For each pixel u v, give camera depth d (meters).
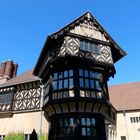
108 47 17.42
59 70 15.44
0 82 25.98
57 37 15.54
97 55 16.31
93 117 14.15
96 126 13.98
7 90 21.48
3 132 19.31
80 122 13.45
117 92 25.83
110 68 16.34
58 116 14.23
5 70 27.00
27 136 18.12
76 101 13.62
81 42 16.17
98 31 17.67
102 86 15.23
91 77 15.20
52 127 14.18
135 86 25.86
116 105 23.52
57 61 15.04
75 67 14.82
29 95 19.91
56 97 14.55
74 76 14.48
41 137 17.33
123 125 22.06
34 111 18.86
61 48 15.53
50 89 15.07
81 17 17.12
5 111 20.06
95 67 15.66
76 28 16.56
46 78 17.64
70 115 13.84
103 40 17.50
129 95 24.53
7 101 20.77
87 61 15.31
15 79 23.11
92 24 17.61
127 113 22.55
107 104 14.95
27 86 20.53
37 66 19.48
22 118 19.16
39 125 17.95
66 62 14.73
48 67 16.08
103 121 14.70
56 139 13.55
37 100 19.11
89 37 16.69
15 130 18.81
